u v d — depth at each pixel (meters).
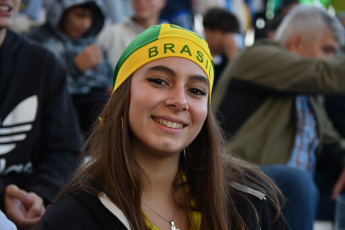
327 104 3.69
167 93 1.52
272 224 1.78
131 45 1.62
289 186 2.27
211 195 1.69
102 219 1.51
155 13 4.05
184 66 1.54
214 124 1.73
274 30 4.32
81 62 3.39
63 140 2.31
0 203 1.99
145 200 1.64
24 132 2.18
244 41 5.31
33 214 1.94
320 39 3.12
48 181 2.11
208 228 1.67
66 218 1.48
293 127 3.02
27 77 2.23
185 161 1.75
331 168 3.32
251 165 1.94
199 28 5.32
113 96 1.62
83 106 3.25
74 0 3.41
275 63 2.96
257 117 2.95
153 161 1.63
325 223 3.25
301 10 3.21
